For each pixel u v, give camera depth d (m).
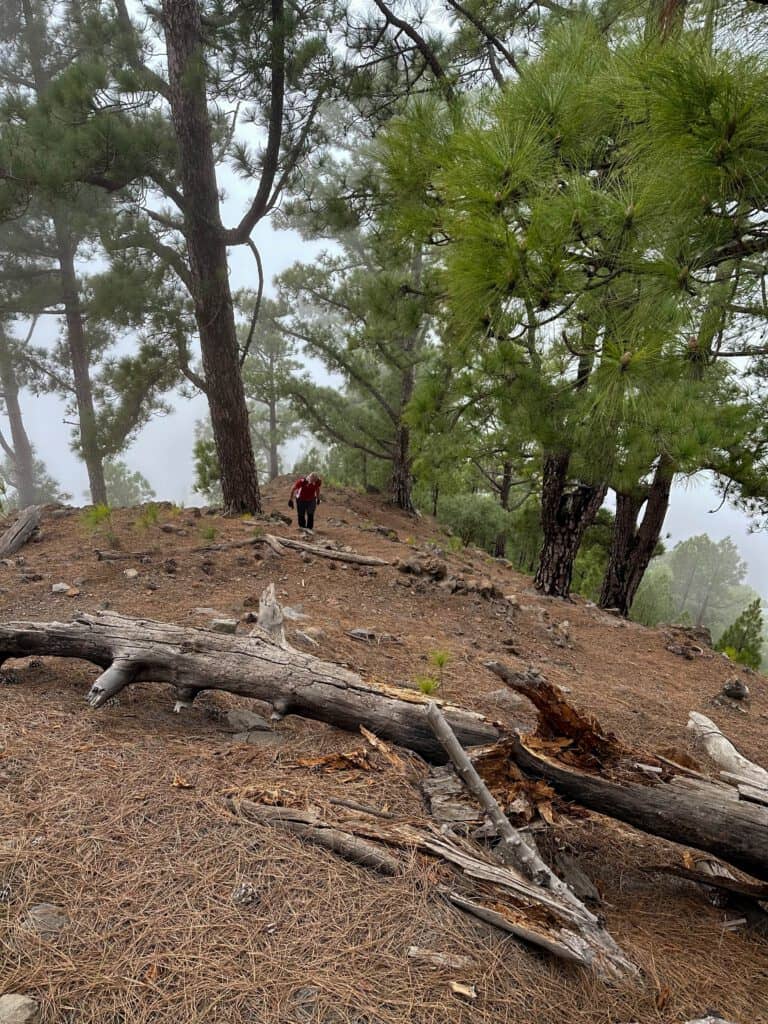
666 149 2.90
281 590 7.71
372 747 3.81
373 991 2.15
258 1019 1.99
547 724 3.56
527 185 3.92
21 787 3.03
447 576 10.12
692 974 2.63
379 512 18.61
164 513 10.98
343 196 10.30
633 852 3.82
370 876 2.70
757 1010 2.47
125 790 3.10
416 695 3.86
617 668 8.09
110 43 11.38
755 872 3.25
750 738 6.44
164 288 13.27
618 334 3.81
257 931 2.34
